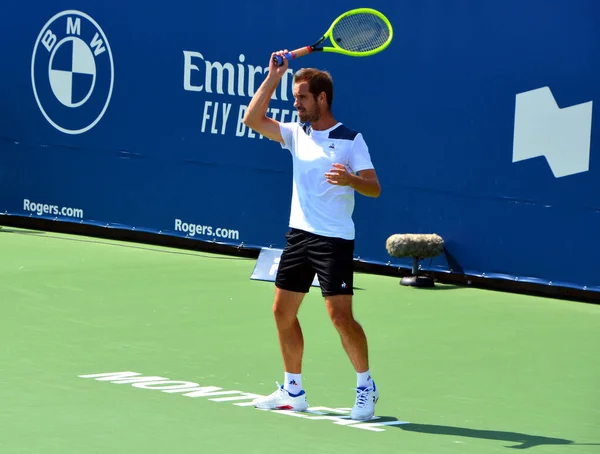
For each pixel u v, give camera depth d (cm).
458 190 3262
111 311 2750
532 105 3116
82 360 2236
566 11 3034
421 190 3322
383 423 1852
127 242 3906
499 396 2075
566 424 1886
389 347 2484
